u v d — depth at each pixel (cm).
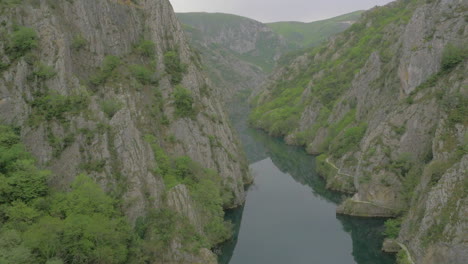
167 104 8338
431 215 5950
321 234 8088
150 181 6297
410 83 8944
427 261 5728
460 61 7956
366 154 8988
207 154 8481
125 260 5384
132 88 7825
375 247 7406
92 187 5509
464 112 6919
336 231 8219
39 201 5103
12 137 5450
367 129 10412
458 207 5553
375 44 16125
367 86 12538
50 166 5700
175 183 6819
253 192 10719
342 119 13238
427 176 6812
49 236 4741
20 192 5056
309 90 17950
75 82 6588
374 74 12350
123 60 8231
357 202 8619
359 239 7819
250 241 7788
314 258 7100
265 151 15500
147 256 5641
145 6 9456
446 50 8169
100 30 8019
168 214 6119
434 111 8031
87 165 5888
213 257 6103
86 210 5341
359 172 8981
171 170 7294
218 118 9631
